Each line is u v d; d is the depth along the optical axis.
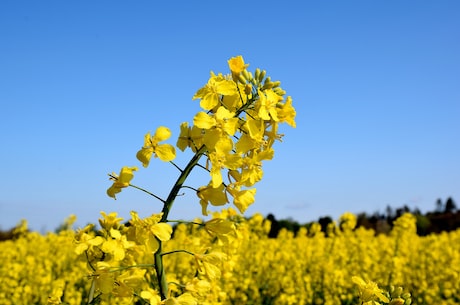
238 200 0.34
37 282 1.14
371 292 0.36
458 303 1.21
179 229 1.36
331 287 1.26
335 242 1.61
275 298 1.28
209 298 0.44
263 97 0.33
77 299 1.02
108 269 0.35
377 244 1.63
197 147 0.33
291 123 0.33
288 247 1.64
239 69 0.34
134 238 0.35
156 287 0.50
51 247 1.54
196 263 0.36
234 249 0.58
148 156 0.33
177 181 0.34
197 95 0.33
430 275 1.38
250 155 0.33
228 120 0.32
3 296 1.08
